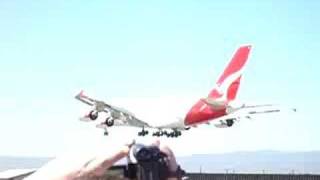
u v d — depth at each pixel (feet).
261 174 157.89
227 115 226.17
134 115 221.66
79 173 11.01
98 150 11.21
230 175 162.81
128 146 11.09
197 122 229.45
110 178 11.08
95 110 215.51
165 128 231.91
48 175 11.17
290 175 153.17
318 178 148.87
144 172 11.02
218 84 236.63
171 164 11.26
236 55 236.22
